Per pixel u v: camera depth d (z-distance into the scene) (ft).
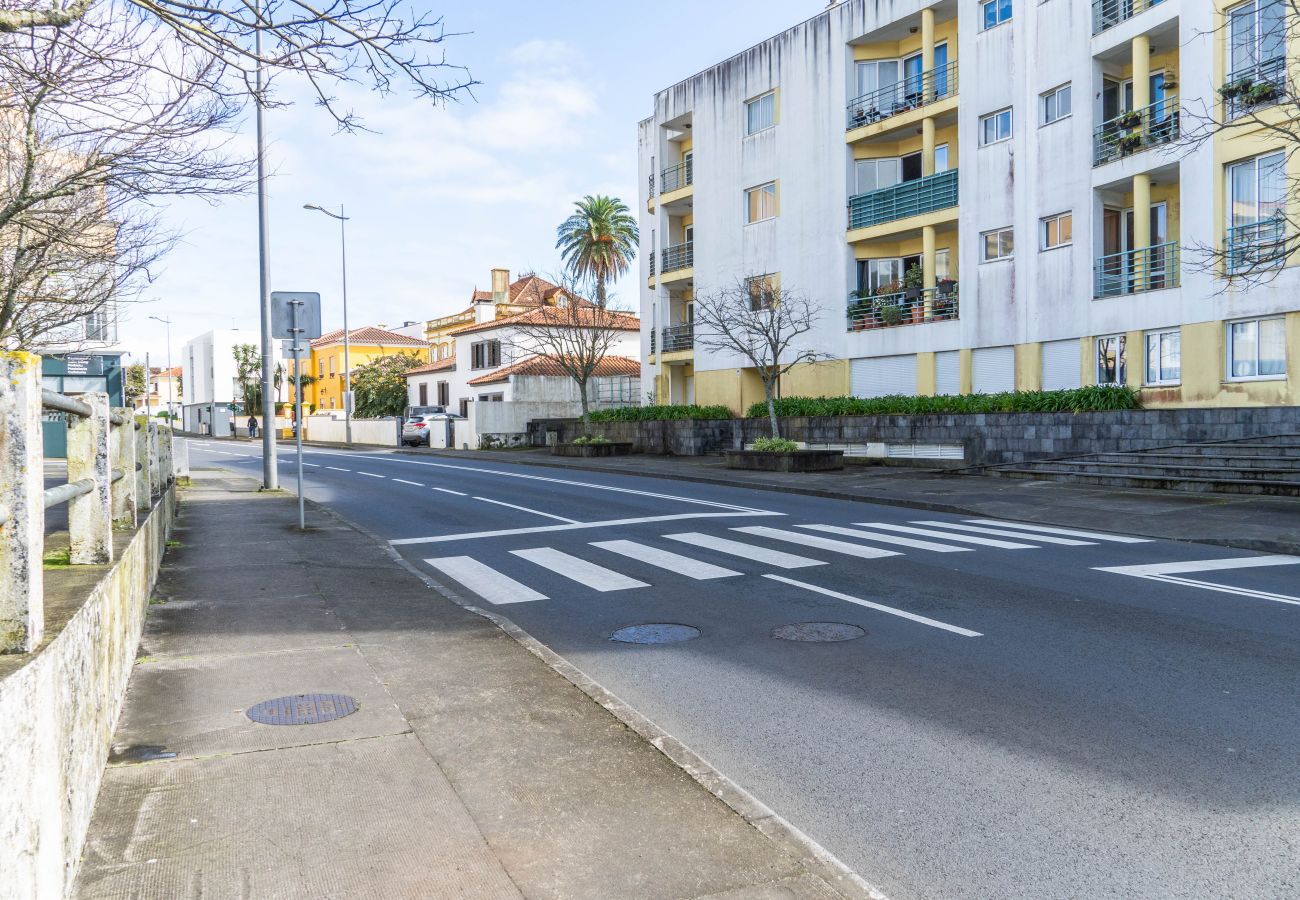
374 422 173.37
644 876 11.40
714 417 112.68
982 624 25.45
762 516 52.06
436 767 14.85
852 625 25.71
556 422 143.95
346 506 61.21
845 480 74.64
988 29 87.25
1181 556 36.86
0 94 24.90
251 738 16.07
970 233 89.15
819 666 21.80
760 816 13.12
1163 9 70.74
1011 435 77.97
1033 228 83.30
